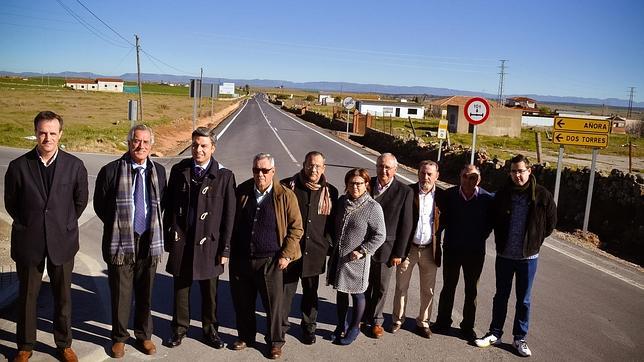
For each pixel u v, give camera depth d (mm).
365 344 5289
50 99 69062
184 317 5020
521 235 5133
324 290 6824
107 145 22078
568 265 8406
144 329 4871
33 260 4398
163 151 22562
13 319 5277
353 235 5031
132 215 4645
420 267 5512
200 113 56438
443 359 5035
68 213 4531
